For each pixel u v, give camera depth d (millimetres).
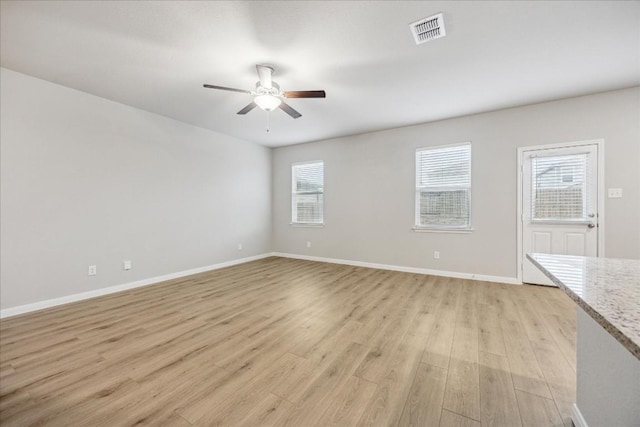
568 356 1970
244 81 3041
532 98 3482
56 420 1382
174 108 3836
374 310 2883
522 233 3783
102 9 1941
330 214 5480
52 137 3059
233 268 4992
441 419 1385
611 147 3275
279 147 6180
